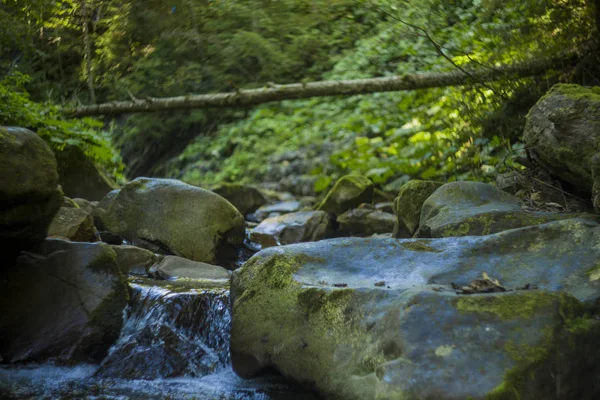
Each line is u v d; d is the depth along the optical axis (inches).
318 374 125.3
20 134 150.3
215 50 385.7
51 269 163.2
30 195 149.6
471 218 170.1
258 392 136.9
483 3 273.1
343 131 402.3
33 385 140.6
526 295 114.8
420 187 213.6
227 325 157.6
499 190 192.9
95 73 362.9
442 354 107.2
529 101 269.7
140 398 135.0
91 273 162.4
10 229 152.7
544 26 260.8
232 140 448.8
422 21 294.4
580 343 110.9
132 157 446.3
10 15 309.7
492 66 273.4
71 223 203.9
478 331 109.8
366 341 119.6
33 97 343.9
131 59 368.5
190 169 453.4
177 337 156.5
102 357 157.6
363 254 150.0
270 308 140.7
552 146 177.8
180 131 463.8
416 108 348.2
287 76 421.4
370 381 112.0
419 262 142.9
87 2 332.5
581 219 140.5
